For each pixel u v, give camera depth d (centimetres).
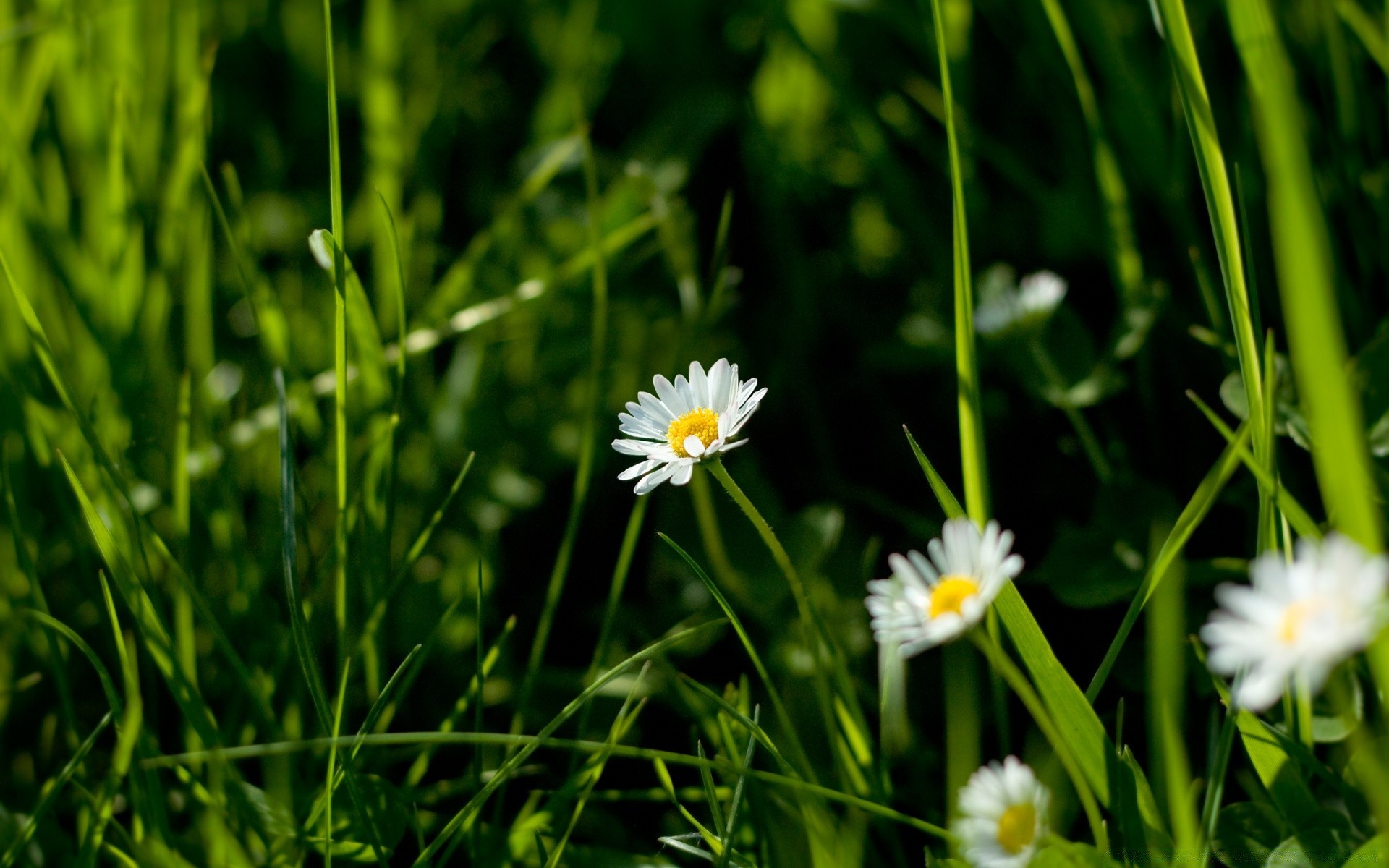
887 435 98
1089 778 78
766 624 88
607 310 108
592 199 89
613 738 81
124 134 91
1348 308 87
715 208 118
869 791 81
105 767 85
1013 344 89
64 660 86
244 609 86
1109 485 86
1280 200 75
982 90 113
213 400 91
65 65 93
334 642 88
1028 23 102
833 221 115
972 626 76
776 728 85
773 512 90
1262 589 73
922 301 104
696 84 125
